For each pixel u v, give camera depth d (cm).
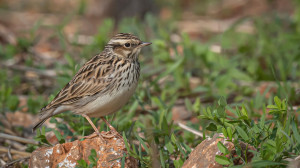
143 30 1780
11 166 1052
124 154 891
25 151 1123
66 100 1027
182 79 1484
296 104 1302
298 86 1425
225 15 2289
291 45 1611
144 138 1083
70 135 1043
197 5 2412
